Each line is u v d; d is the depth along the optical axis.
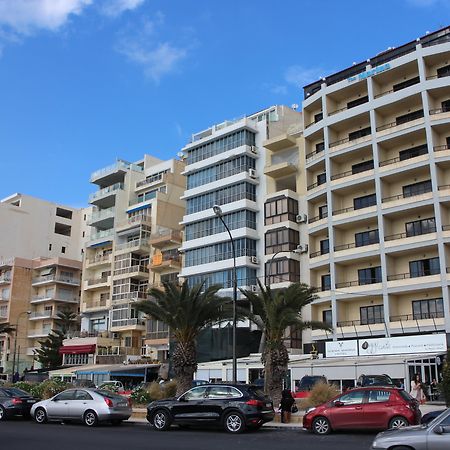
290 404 21.92
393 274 42.09
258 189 53.00
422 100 42.56
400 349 36.28
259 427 19.66
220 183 54.19
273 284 47.62
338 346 39.44
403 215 42.78
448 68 43.19
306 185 49.66
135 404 29.47
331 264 44.66
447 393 22.06
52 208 87.94
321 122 48.75
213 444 15.52
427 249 40.50
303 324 28.67
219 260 51.91
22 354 74.75
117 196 67.94
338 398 18.50
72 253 88.50
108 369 48.16
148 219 63.62
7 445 15.24
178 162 68.00
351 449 14.11
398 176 43.16
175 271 58.62
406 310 41.09
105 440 16.58
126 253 63.59
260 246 50.75
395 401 17.70
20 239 82.69
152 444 15.55
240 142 54.28
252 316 29.20
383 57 47.31
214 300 29.80
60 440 16.52
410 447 10.25
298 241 48.94
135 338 60.78
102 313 65.69
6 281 77.12
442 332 37.62
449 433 10.07
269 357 27.66
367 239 44.88
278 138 51.06
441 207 39.88
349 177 45.28
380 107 44.88
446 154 40.34
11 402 23.72
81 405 21.59
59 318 74.94
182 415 19.48
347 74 50.03
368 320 43.00
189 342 29.70
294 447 14.68
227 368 42.06
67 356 63.88
